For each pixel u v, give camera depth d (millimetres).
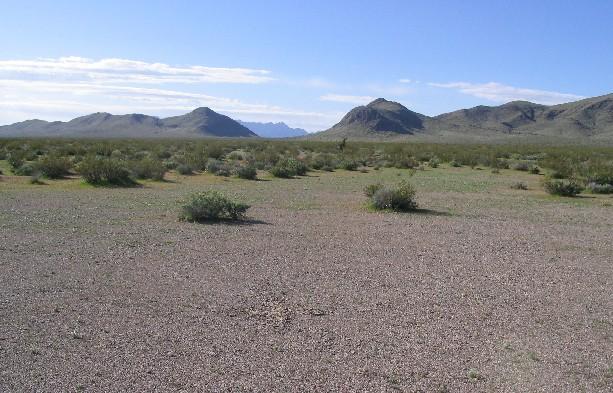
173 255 14383
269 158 51375
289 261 14055
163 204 23516
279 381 7418
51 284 11547
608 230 19750
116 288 11422
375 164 51875
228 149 79750
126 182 31703
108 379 7340
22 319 9484
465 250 15977
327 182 35500
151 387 7145
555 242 17438
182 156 52844
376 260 14453
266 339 8891
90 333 8938
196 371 7645
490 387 7469
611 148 112375
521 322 10023
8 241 15469
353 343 8812
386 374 7727
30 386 7082
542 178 40562
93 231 17266
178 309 10234
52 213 20469
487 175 43031
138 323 9453
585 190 32406
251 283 12008
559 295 11750
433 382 7555
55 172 33625
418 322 9859
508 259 15000
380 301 10992
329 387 7297
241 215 20500
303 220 20469
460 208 24766
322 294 11344
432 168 50344
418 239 17391
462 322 9922
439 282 12508
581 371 8039
